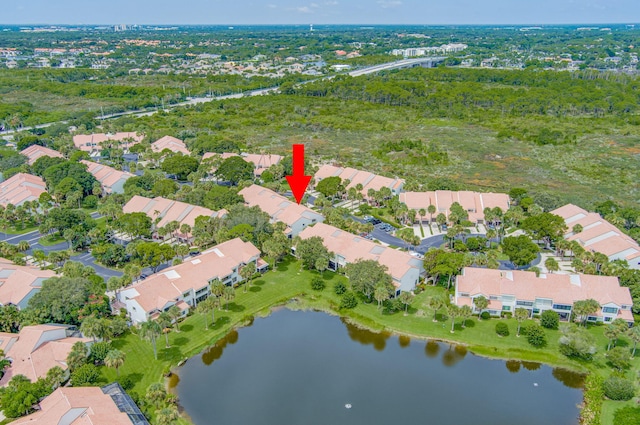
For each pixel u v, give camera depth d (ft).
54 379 289.12
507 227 530.68
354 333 372.79
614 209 558.15
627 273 399.03
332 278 444.14
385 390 314.14
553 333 361.51
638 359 331.77
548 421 288.30
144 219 503.61
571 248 450.71
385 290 376.48
